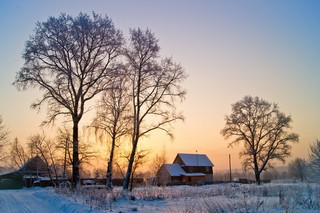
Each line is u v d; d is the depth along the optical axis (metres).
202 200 20.59
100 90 28.06
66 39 26.27
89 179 51.69
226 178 113.75
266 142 56.31
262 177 98.56
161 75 28.56
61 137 35.31
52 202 22.08
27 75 26.36
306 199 15.23
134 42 28.59
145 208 16.89
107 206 16.36
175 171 83.69
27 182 65.69
